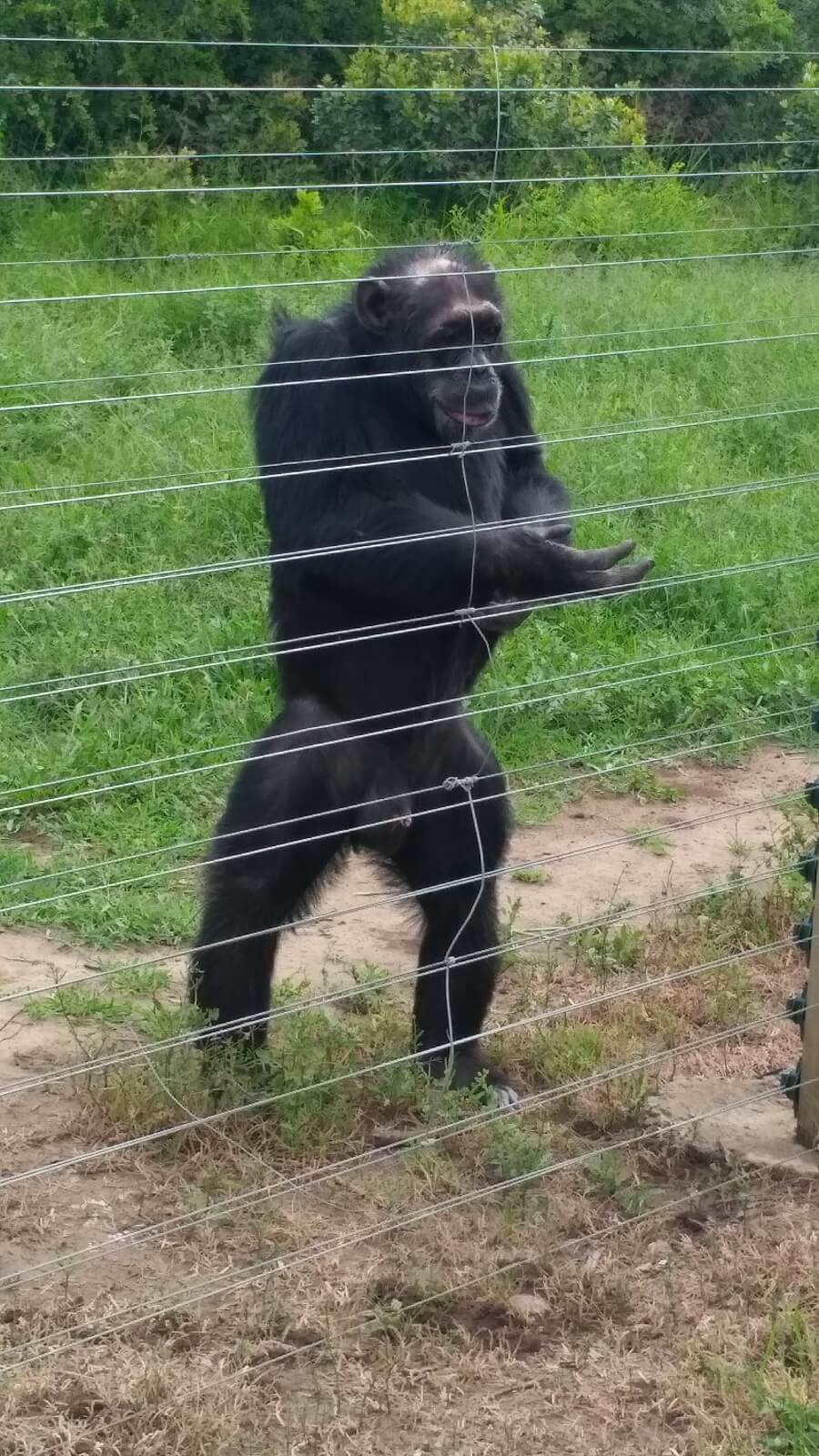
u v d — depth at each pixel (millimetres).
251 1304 3773
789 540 9844
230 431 10305
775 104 18266
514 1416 3484
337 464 4715
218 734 7484
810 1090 4508
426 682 4852
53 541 8844
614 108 15234
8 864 6363
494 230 13391
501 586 4578
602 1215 4250
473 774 4941
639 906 6293
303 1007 4277
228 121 15242
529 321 12047
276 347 4945
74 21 14648
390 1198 4246
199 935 4809
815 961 4445
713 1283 3945
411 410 5000
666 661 8391
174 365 11570
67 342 11352
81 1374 3504
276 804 4758
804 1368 3625
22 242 13258
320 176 15242
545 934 6051
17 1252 4023
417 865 5004
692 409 11461
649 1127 4672
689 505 10055
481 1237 4094
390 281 4961
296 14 17141
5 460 9898
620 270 13469
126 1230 4141
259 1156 4430
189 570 3709
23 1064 5023
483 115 14328
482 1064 4961
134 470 9742
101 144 14867
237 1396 3439
